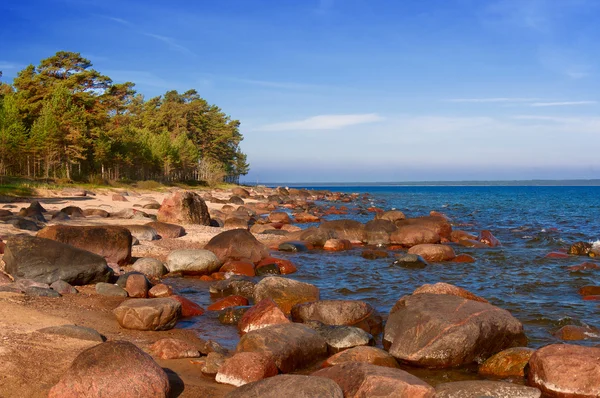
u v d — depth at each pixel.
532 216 46.03
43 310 10.27
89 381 6.19
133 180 82.56
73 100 66.19
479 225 36.50
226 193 81.31
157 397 6.42
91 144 66.88
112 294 12.77
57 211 30.31
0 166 55.53
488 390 6.94
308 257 21.47
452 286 11.95
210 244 19.25
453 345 8.72
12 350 7.46
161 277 16.19
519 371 8.33
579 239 28.78
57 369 7.06
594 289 14.73
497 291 15.20
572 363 7.47
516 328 9.59
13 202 37.81
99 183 64.81
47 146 58.47
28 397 6.27
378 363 8.43
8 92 80.44
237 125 126.38
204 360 8.61
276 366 8.05
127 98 87.94
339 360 8.50
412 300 10.23
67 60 70.69
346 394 6.97
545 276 17.55
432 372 8.59
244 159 137.12
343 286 15.84
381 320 11.31
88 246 16.23
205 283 15.60
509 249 24.02
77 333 8.49
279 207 55.84
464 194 118.19
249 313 10.77
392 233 25.52
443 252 20.67
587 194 117.62
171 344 8.78
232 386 7.50
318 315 10.98
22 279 12.23
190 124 108.44
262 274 17.19
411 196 101.44
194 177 107.00
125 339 9.40
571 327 10.71
